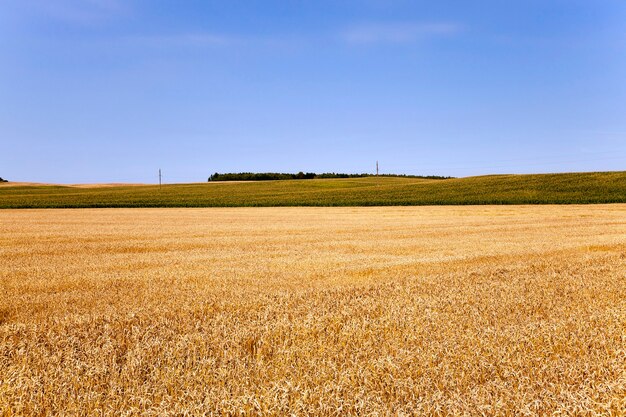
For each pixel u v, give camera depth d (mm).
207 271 12414
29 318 7750
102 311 8117
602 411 4117
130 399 4406
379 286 10039
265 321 7109
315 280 11078
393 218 35594
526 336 6152
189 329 6777
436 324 6793
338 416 4086
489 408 4109
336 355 5465
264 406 4152
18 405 4348
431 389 4578
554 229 24641
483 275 11383
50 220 36031
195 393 4418
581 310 7684
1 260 14773
